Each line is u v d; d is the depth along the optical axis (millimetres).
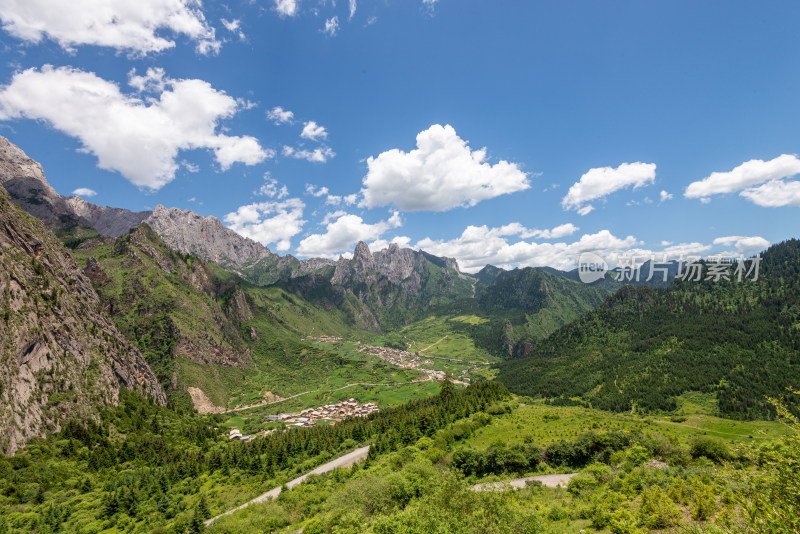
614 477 69938
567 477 82625
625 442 90500
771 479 20609
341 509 59781
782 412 22375
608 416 150875
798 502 19125
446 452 100625
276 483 113125
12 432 118500
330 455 135250
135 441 151625
